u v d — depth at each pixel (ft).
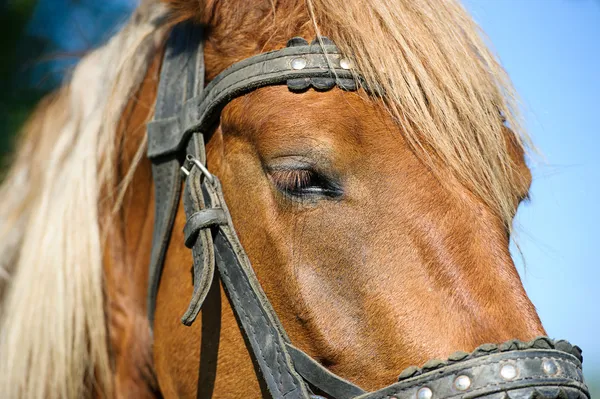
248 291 8.47
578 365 7.56
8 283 11.23
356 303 7.91
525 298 7.72
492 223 8.06
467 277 7.68
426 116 8.14
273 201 8.44
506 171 8.57
